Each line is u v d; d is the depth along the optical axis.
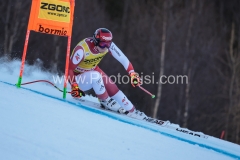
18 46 54.09
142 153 12.84
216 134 58.47
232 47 66.31
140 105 55.59
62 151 11.28
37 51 52.62
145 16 61.81
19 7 55.34
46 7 18.02
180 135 17.08
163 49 57.59
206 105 59.19
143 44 60.16
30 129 12.18
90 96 23.69
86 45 18.34
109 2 65.69
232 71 61.59
